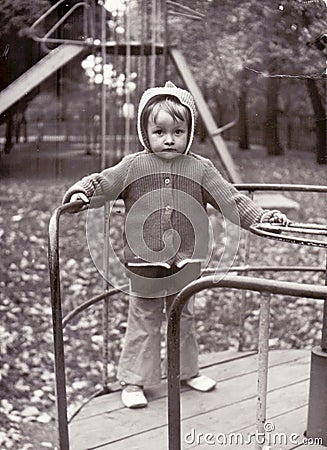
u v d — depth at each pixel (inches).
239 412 101.9
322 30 118.0
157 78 272.2
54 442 151.1
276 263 267.6
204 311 223.1
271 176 367.2
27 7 184.4
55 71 243.0
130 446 92.3
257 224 96.5
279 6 124.1
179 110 95.7
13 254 269.4
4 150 278.8
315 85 144.0
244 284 64.1
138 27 259.1
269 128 285.1
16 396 173.2
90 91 393.1
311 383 91.4
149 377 107.1
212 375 118.1
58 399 82.2
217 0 185.0
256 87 270.1
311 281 252.5
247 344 199.3
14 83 227.9
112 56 278.4
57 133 336.5
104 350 113.7
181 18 257.1
